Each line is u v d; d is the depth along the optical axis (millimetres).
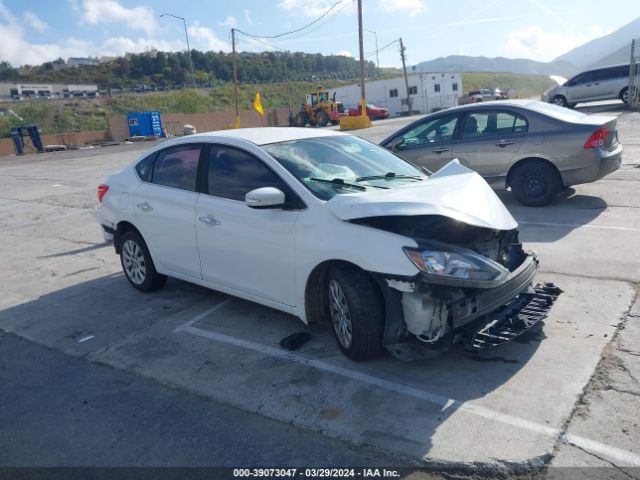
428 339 3588
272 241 4242
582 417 3166
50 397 3930
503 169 8086
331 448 3107
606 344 3949
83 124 55250
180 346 4539
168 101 64500
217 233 4695
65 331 5074
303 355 4188
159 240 5367
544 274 5410
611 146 7781
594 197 8281
